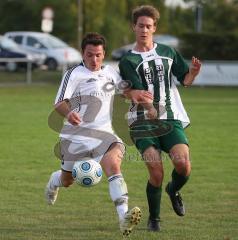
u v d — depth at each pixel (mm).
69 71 19266
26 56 95438
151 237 18703
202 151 34469
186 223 20391
